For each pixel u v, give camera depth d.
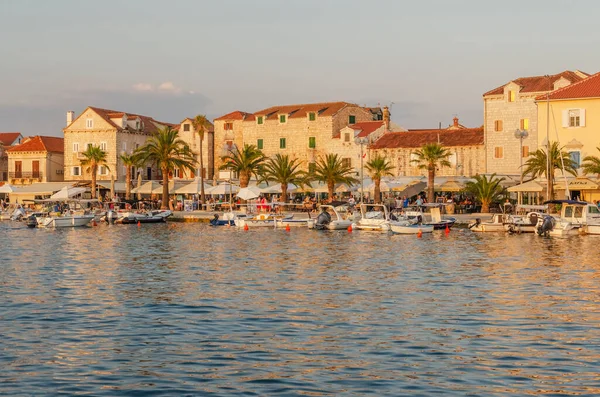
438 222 89.19
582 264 50.91
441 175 127.50
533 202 105.12
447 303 35.66
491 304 35.22
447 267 50.31
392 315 32.72
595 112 103.81
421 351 26.41
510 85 122.12
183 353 26.31
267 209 108.62
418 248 65.06
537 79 124.19
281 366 24.70
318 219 92.50
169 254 61.25
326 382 22.95
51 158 157.00
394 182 111.56
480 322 31.03
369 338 28.38
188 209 128.12
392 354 26.05
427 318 31.98
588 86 105.75
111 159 151.38
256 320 31.77
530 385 22.55
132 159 133.75
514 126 121.69
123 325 30.86
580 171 103.56
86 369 24.42
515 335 28.62
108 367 24.64
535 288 40.09
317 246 68.00
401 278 44.84
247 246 68.69
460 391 22.06
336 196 124.38
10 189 133.50
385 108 143.75
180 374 23.86
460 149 126.25
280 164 114.94
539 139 107.12
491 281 43.00
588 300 36.12
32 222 103.06
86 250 65.50
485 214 102.62
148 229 96.25
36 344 27.66
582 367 24.30
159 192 130.88
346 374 23.77
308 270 49.12
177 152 126.31
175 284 42.62
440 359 25.38
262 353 26.27
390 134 136.12
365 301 36.41
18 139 175.00
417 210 97.69
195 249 65.88
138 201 126.12
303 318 32.16
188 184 131.25
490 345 27.12
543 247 64.44
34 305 35.50
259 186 125.50
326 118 140.12
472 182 106.69
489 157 123.56
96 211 115.75
